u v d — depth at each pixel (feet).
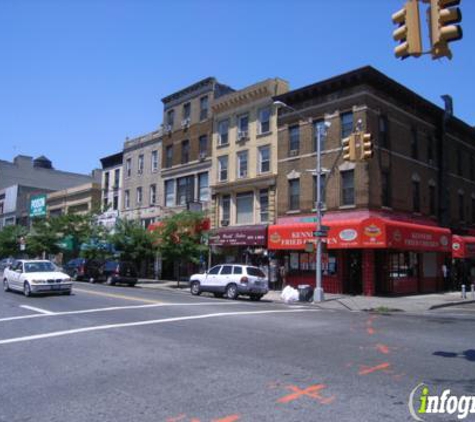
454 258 104.78
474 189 119.96
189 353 29.17
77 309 51.78
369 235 77.71
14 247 199.82
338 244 81.25
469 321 48.32
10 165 255.91
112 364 26.32
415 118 99.04
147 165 140.46
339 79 87.30
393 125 91.61
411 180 95.55
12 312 49.37
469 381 22.62
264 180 100.53
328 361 26.94
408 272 91.50
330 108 89.76
